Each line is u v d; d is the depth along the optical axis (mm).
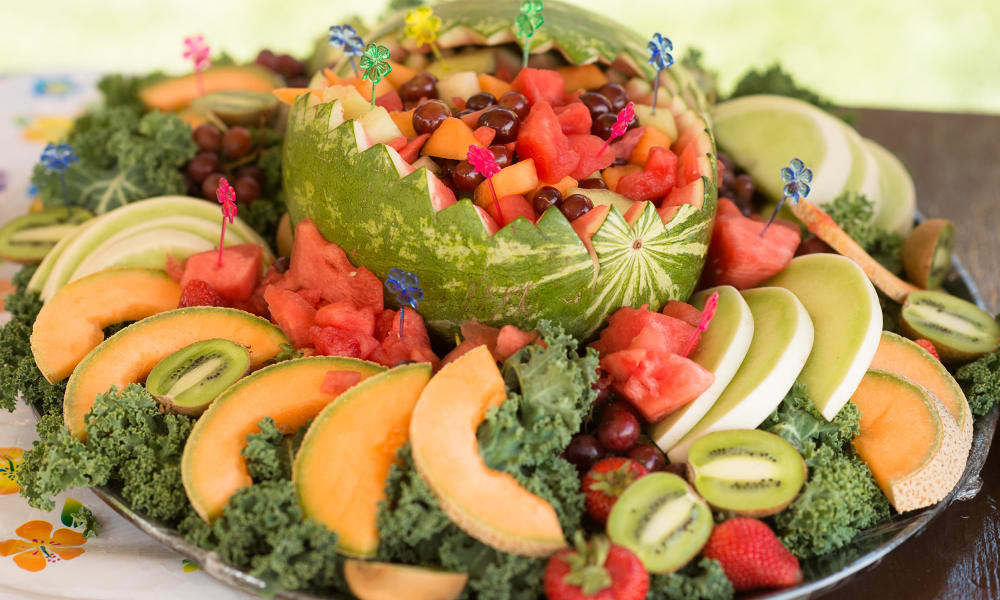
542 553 698
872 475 789
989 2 2117
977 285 1031
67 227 1020
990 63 1930
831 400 796
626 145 867
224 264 886
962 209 1125
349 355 807
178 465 763
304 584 701
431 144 822
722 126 1063
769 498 738
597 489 738
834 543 746
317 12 1972
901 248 1008
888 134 1238
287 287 869
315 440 731
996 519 805
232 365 798
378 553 707
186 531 734
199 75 1104
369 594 692
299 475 721
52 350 836
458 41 929
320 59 1163
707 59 1884
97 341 850
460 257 785
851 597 752
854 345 807
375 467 724
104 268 902
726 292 849
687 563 720
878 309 825
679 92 935
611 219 786
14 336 881
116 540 785
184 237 933
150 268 897
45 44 1843
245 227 983
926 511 777
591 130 862
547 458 749
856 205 981
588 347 786
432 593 695
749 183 1001
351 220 812
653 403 777
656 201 851
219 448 747
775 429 789
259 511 708
